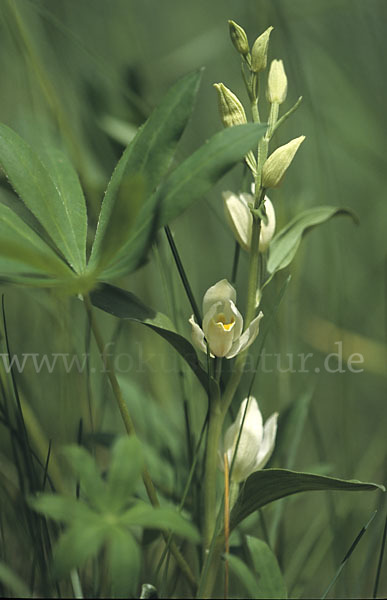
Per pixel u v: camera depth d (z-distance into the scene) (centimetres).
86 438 69
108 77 76
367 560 69
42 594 67
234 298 61
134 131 76
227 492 62
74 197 62
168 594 69
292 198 81
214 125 101
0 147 60
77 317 78
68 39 81
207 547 63
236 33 62
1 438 74
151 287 80
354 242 97
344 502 73
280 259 65
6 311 80
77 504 55
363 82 100
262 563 61
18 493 69
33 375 77
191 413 69
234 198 63
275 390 78
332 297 84
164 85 88
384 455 79
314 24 103
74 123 81
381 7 100
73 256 61
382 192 99
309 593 73
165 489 69
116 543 55
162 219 59
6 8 74
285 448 71
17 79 81
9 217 60
